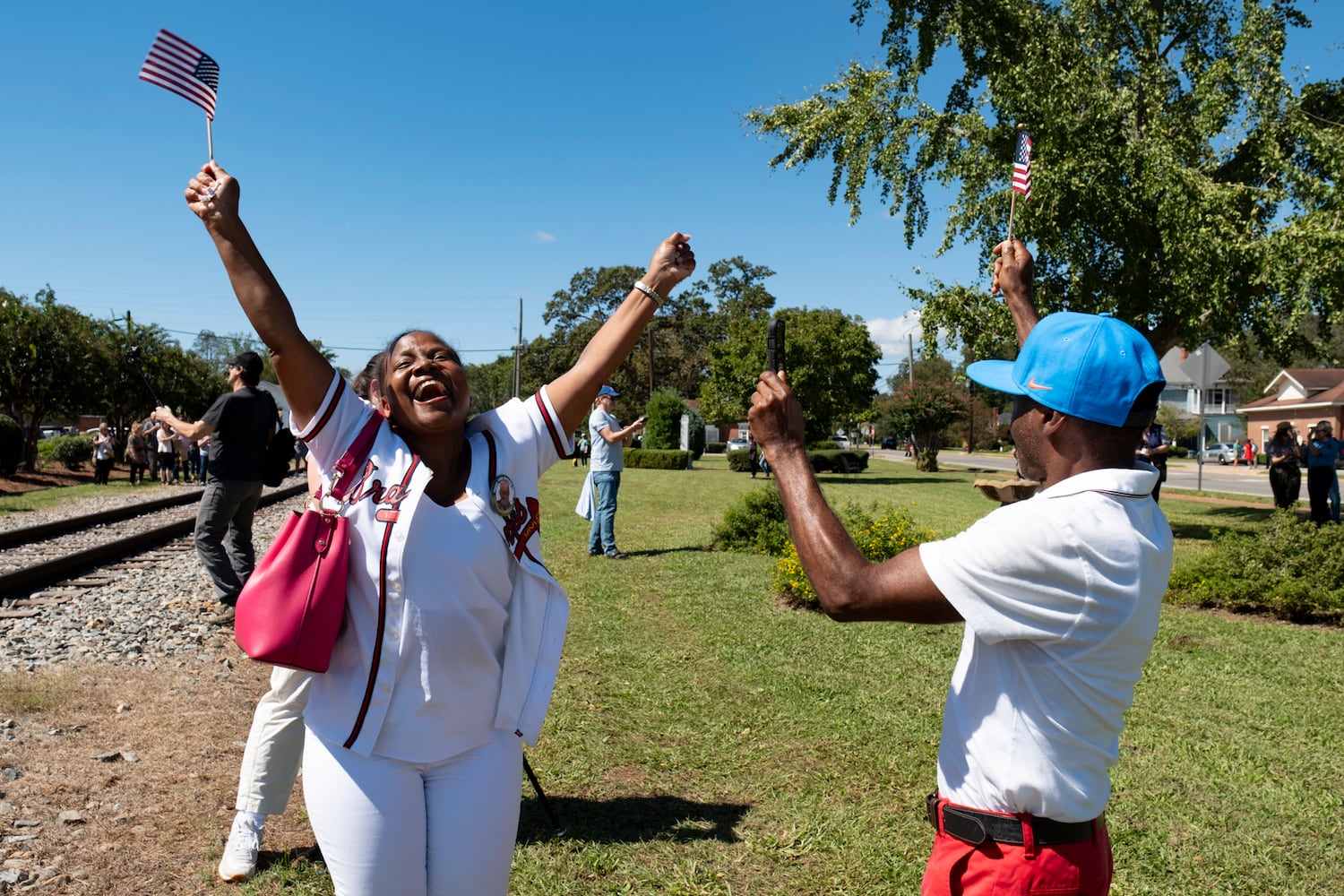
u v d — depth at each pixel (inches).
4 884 122.3
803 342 1278.3
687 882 129.6
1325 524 320.2
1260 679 227.1
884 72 536.7
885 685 218.2
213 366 1987.0
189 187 82.4
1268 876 132.9
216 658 244.5
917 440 1577.3
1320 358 525.3
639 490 922.7
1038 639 61.4
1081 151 486.0
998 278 104.6
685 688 216.2
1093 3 518.6
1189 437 2421.3
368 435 84.2
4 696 199.6
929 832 144.6
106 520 597.6
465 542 80.7
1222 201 465.7
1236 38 504.7
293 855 135.3
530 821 147.9
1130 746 181.8
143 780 160.1
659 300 94.9
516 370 2315.5
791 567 309.1
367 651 79.0
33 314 1117.1
